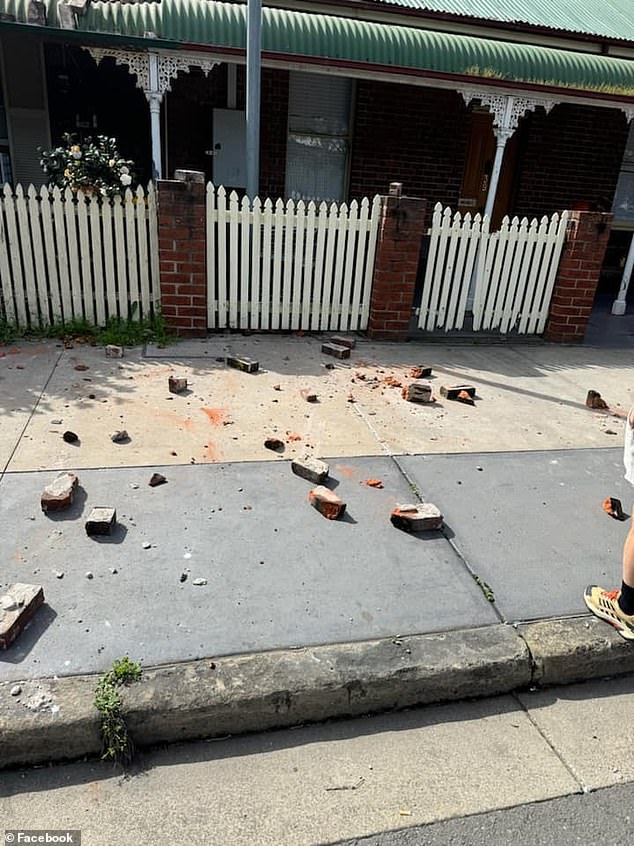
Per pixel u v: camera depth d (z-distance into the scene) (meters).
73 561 3.10
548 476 4.32
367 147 10.16
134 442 4.29
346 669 2.58
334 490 3.91
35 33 6.51
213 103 9.31
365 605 2.97
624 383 6.33
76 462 3.99
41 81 8.73
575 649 2.82
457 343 7.27
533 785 2.31
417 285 10.68
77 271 6.33
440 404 5.40
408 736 2.51
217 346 6.44
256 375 5.69
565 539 3.63
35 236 6.14
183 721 2.38
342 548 3.37
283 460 4.21
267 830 2.08
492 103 8.12
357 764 2.36
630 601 2.86
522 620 2.96
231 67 9.19
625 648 2.89
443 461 4.39
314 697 2.50
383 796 2.23
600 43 9.76
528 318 7.61
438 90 10.10
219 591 2.98
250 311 6.87
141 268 6.42
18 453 4.05
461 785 2.29
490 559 3.39
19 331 6.36
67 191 6.07
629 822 2.20
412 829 2.12
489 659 2.71
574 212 7.12
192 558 3.19
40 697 2.35
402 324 7.11
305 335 7.03
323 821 2.12
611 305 10.54
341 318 7.13
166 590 2.96
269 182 9.96
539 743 2.51
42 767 2.29
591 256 7.30
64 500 3.46
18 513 3.45
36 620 2.72
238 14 7.13
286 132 9.82
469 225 6.98
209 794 2.20
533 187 11.10
